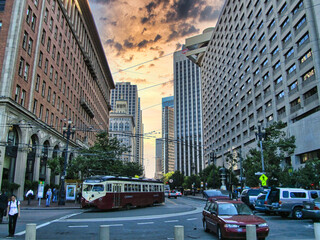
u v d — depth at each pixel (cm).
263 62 5312
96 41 7350
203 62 11169
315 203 1448
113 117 16475
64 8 4778
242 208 1065
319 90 3428
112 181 2388
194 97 18250
